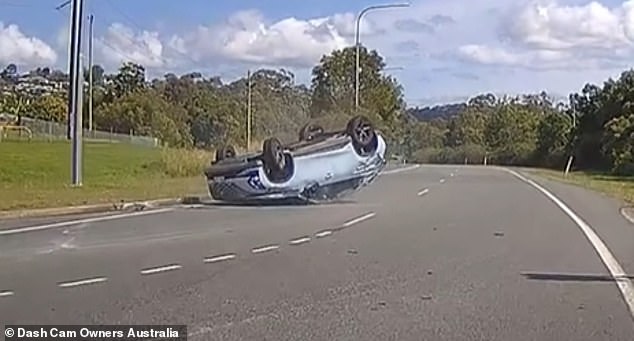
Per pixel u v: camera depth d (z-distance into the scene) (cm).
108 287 1074
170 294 1034
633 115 6575
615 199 2941
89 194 2611
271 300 1006
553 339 834
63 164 4300
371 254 1409
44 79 13625
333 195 2609
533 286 1124
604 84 7800
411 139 12250
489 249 1492
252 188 2402
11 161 4262
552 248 1516
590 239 1662
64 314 916
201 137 10756
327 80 8012
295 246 1502
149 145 6950
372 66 8106
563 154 8275
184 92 11744
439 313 946
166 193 2773
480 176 4953
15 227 1789
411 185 3716
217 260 1320
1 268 1219
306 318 911
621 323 908
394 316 927
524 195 3073
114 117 10875
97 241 1548
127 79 12525
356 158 2609
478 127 13162
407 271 1236
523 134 12256
